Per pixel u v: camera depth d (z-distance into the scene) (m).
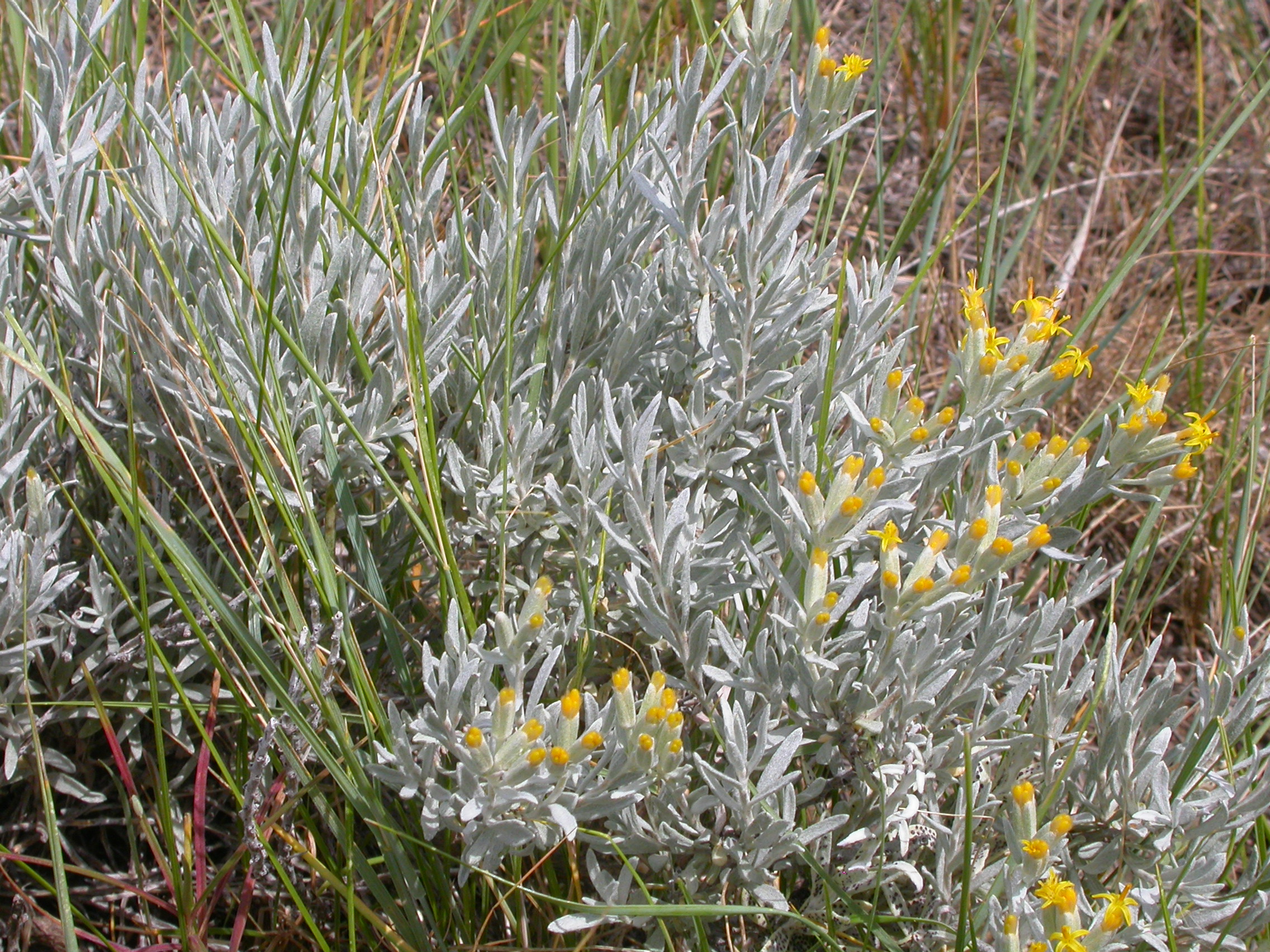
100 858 0.45
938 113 0.78
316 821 0.44
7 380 0.43
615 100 0.58
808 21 0.63
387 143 0.49
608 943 0.43
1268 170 0.81
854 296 0.44
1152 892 0.40
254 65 0.48
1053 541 0.43
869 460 0.42
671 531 0.40
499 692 0.38
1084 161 0.83
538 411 0.45
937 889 0.42
